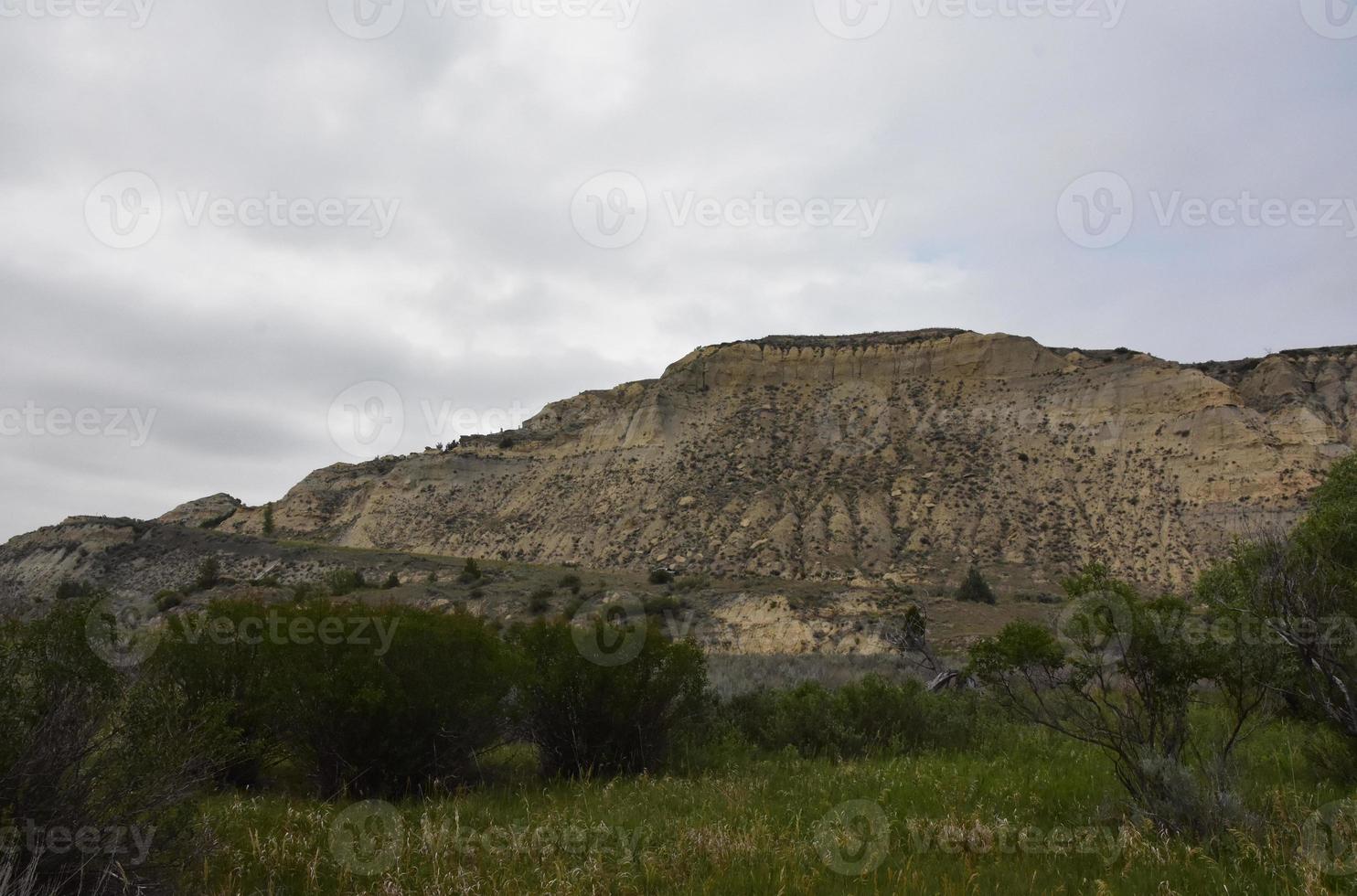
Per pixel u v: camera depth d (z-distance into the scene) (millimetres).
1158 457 75875
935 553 71625
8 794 5438
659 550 78000
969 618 48656
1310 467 67875
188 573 61562
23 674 6160
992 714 15258
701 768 11930
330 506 112750
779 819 8305
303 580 61031
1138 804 7586
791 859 6695
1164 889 5703
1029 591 60500
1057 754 11742
